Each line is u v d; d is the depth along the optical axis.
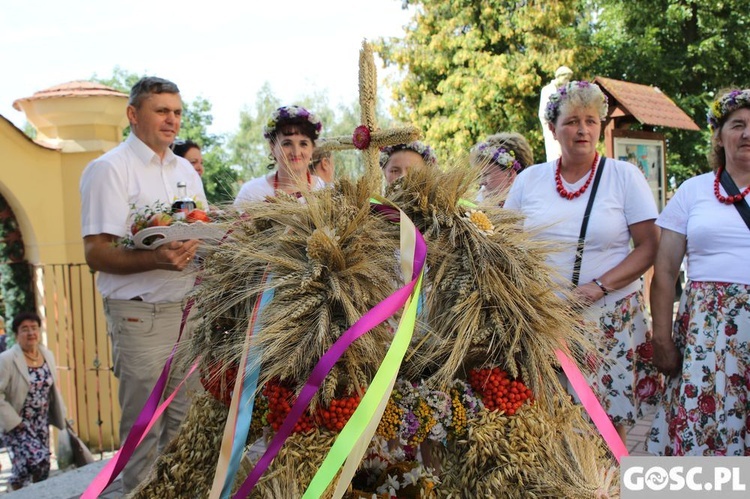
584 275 2.71
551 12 13.93
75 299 6.90
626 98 6.77
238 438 1.49
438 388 1.58
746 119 2.52
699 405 2.54
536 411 1.61
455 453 1.62
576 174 2.82
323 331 1.48
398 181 1.84
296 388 1.50
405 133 1.87
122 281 2.88
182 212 2.66
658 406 2.89
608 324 2.68
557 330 1.69
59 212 7.02
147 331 2.87
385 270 1.67
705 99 14.63
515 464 1.54
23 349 5.20
